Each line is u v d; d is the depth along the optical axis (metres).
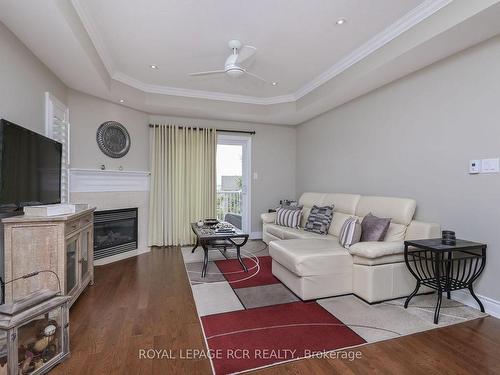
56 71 3.04
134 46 3.07
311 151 5.27
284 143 5.83
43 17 2.07
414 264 2.62
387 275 2.55
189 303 2.54
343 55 3.29
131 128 4.51
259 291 2.82
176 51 3.19
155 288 2.91
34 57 2.66
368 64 3.09
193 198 5.04
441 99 2.80
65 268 2.14
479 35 2.30
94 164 3.95
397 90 3.33
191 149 5.05
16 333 1.47
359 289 2.62
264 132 5.68
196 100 4.61
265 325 2.15
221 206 5.57
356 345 1.88
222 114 4.93
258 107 5.01
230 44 2.95
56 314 1.70
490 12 1.97
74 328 2.10
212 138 5.20
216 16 2.51
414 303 2.53
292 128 5.88
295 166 5.89
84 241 2.82
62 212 2.27
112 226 4.21
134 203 4.53
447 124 2.74
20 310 1.54
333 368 1.65
